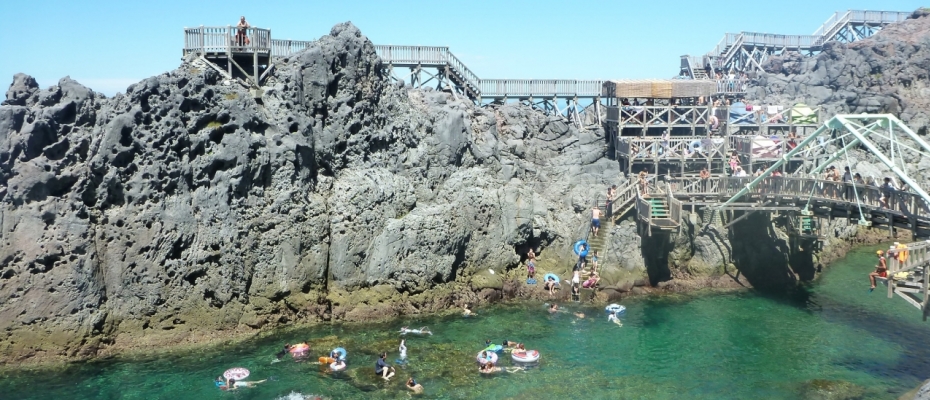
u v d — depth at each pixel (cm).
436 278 4616
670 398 3409
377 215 4572
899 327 4269
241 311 4188
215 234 4150
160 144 4047
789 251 5184
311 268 4388
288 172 4366
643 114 5666
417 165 4888
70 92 3984
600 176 5438
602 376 3631
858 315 4466
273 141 4359
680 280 5019
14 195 3762
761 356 3872
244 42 4588
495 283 4772
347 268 4459
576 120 6000
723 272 5081
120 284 3947
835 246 5731
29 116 3853
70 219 3841
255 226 4278
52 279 3784
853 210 4169
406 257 4534
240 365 3722
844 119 3966
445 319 4412
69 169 3888
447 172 4962
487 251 4859
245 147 4228
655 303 4706
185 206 4091
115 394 3394
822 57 6875
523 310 4575
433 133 4984
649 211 4634
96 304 3869
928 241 3484
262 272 4269
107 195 3953
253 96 4472
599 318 4438
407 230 4544
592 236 5056
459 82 5650
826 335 4153
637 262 4947
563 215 5184
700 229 5112
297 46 4834
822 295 4850
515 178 5209
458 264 4788
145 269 3988
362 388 3462
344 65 4700
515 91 5831
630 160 5294
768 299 4781
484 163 5131
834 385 3516
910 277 3672
